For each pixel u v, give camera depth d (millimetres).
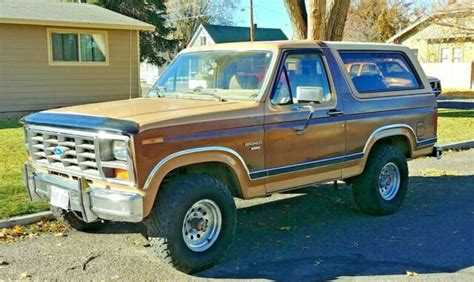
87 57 17703
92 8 20062
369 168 5930
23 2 18953
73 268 4480
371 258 4750
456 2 27047
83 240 5219
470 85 33438
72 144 4324
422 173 8492
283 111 4922
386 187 6160
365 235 5414
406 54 6500
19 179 7203
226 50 5430
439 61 35625
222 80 5270
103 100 18281
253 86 4969
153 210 4277
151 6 33344
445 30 31250
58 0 33250
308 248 5031
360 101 5676
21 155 9266
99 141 4078
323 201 6781
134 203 3988
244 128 4625
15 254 4801
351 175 5699
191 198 4316
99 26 17375
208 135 4367
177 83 5633
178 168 4441
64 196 4453
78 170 4320
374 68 6039
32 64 16547
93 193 4176
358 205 6090
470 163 9352
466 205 6547
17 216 5625
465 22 27812
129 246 5055
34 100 16781
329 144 5375
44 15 16766
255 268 4531
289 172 5023
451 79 34344
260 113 4750
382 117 5910
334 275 4371
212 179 4523
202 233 4488
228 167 4598
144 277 4309
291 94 5066
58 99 17250
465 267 4520
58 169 4516
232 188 4805
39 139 4680
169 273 4402
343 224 5801
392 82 6227
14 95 16328
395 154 6086
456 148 10852
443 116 16297
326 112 5305
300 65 5234
